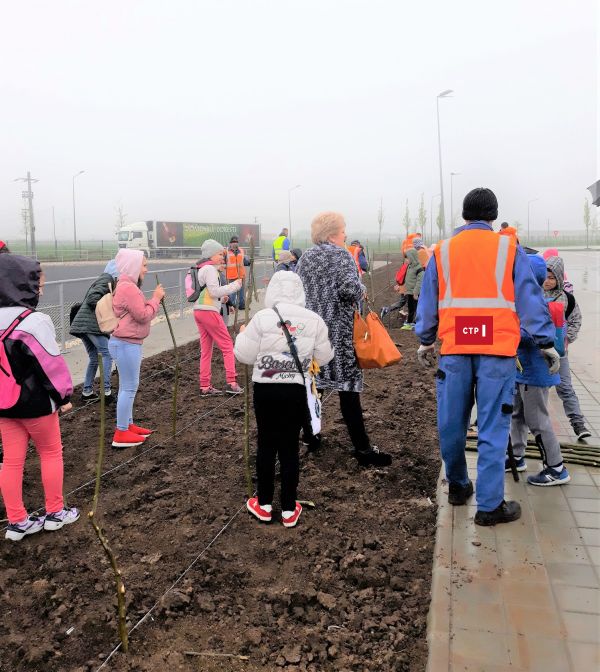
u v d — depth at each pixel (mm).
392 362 4750
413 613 3094
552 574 3254
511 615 2918
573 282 23531
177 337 12227
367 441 4969
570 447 5105
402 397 7105
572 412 5422
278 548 3766
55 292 14977
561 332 4512
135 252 5414
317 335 3969
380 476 4746
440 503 4184
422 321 4059
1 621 3123
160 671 2734
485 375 3752
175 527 4059
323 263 4785
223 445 5629
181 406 7016
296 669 2719
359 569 3451
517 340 3760
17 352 3654
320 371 4828
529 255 4398
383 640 2914
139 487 4727
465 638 2766
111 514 4266
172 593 3240
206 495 4551
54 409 3840
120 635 2910
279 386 3885
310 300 4805
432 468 4930
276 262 20594
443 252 3879
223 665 2770
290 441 3975
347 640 2922
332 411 6578
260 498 4090
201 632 3004
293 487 3986
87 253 57531
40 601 3268
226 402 7160
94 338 6902
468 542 3613
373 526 4004
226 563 3588
